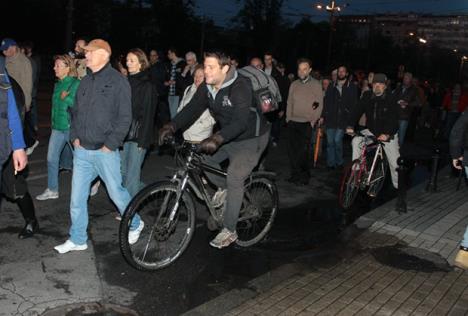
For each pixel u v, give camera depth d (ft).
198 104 16.90
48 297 13.58
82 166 15.87
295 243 19.30
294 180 28.78
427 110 64.59
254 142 16.88
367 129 25.53
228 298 14.35
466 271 17.29
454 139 18.95
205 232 19.48
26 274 14.71
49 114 49.52
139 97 18.42
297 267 16.78
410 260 17.95
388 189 29.60
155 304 13.82
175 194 15.81
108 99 15.33
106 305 13.48
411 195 27.40
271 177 18.70
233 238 17.28
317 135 34.04
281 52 214.28
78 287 14.26
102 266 15.71
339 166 34.45
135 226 16.87
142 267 15.39
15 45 27.58
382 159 26.43
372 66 251.60
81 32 157.58
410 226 21.71
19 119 13.85
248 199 18.19
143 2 176.76
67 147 24.68
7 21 140.46
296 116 27.84
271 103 16.46
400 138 41.70
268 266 16.90
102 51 15.24
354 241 19.61
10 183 16.12
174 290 14.71
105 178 16.03
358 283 15.71
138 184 19.19
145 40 174.40
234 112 15.79
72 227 16.37
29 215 17.22
